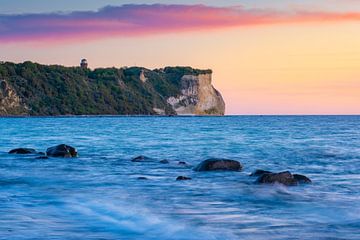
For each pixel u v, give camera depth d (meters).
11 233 11.83
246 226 12.76
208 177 22.75
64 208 15.29
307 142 51.03
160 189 19.42
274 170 26.56
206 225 12.87
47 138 60.97
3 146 47.09
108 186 20.44
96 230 12.23
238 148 43.03
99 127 101.19
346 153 37.50
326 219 13.69
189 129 89.88
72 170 26.42
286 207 15.59
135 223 13.06
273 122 148.62
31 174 24.50
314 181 21.53
